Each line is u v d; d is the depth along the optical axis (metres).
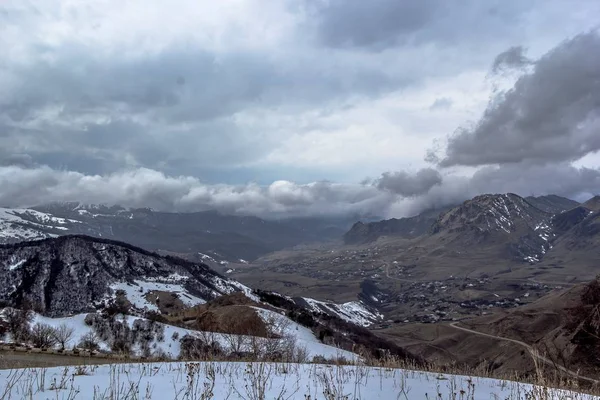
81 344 35.88
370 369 13.38
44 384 9.78
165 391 9.52
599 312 17.05
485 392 10.77
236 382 10.70
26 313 41.81
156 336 38.47
